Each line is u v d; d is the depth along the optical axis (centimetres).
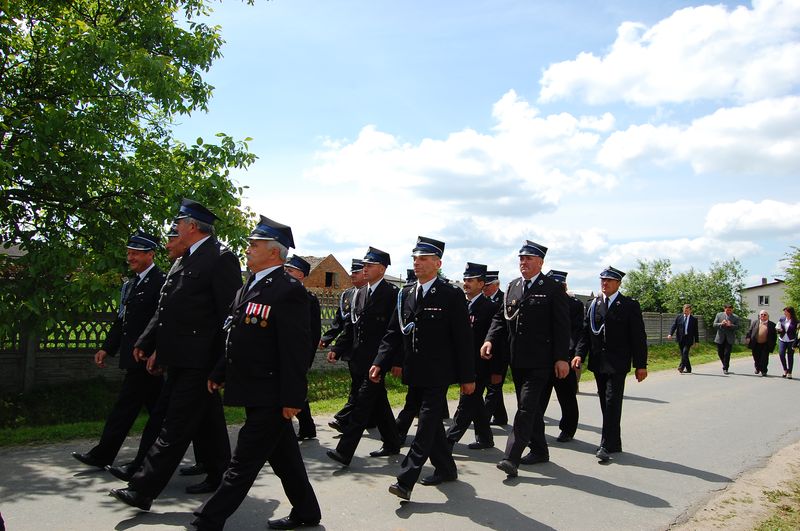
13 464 558
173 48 1023
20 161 864
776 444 748
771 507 518
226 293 450
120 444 540
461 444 716
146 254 578
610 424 662
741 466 641
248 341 392
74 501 461
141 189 934
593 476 587
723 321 1619
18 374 894
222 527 375
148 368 486
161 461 421
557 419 909
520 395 588
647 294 3581
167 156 999
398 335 565
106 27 958
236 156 985
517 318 603
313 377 1209
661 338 2328
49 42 904
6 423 820
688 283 3184
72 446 631
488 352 665
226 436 491
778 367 1906
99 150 876
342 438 586
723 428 838
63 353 934
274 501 479
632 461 647
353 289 802
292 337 389
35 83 938
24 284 818
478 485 545
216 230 949
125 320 559
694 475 602
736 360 2062
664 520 475
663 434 787
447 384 512
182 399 433
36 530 403
